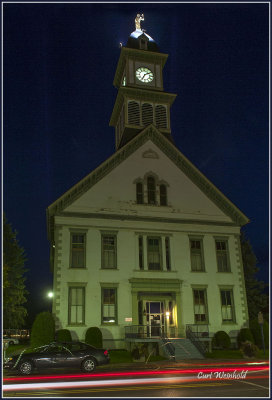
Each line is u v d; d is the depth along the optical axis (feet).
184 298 93.25
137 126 118.42
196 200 103.40
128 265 92.12
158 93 122.52
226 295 97.60
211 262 98.68
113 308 88.22
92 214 93.81
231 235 103.04
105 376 52.11
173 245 97.40
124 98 120.57
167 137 119.85
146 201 99.19
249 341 82.84
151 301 92.84
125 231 94.99
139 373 55.47
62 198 92.48
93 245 91.50
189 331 86.33
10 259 166.71
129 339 82.58
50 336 78.54
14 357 56.29
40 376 53.11
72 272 87.97
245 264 148.15
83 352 57.67
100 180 97.66
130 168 101.24
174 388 39.91
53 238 107.04
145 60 130.41
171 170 104.63
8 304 164.35
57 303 84.79
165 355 79.51
